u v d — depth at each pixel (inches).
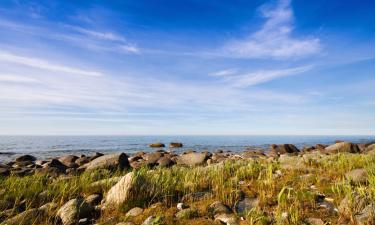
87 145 2549.2
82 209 258.7
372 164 402.9
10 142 3164.4
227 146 2434.8
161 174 369.4
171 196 301.3
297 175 415.8
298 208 250.7
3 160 1224.2
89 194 350.0
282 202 257.1
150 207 272.5
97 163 673.0
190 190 340.2
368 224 198.5
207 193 321.1
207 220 228.2
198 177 404.8
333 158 574.9
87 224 241.4
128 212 262.5
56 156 1448.1
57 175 589.6
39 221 243.0
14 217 243.9
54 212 261.6
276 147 1466.5
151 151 1790.1
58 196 316.2
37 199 319.6
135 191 292.5
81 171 645.9
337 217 227.8
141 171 354.6
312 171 452.1
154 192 306.0
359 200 239.6
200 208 262.7
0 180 415.5
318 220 218.5
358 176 345.1
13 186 359.3
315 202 273.3
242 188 350.0
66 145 2534.5
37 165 857.5
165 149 2007.9
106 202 296.4
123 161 703.1
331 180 369.1
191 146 2423.7
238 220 230.2
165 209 265.6
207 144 2837.1
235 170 489.7
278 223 213.3
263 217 222.4
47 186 382.6
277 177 412.5
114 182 380.8
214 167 511.5
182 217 239.0
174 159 946.7
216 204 268.8
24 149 1967.3
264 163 580.4
